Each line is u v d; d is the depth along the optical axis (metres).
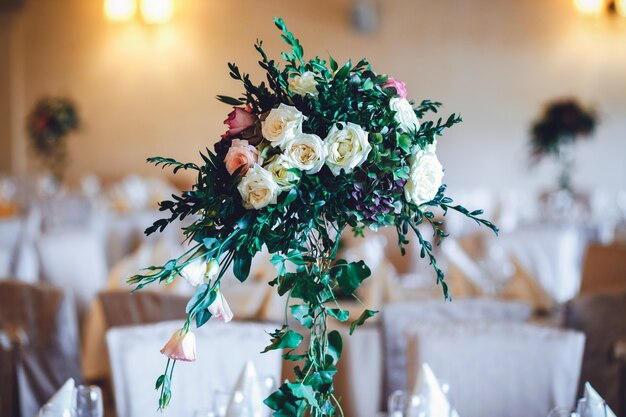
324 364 1.39
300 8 9.90
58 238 4.39
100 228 7.02
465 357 2.34
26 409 3.06
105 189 10.44
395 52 9.77
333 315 1.39
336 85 1.34
